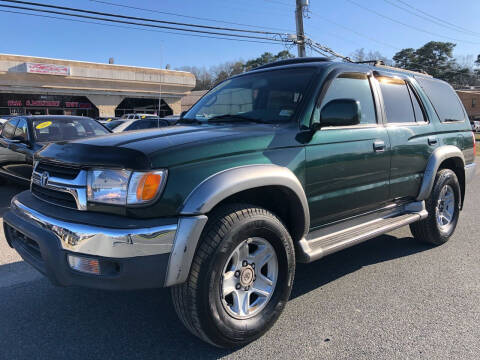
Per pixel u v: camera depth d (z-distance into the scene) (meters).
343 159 3.26
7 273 3.95
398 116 4.07
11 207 2.93
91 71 33.31
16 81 30.27
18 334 2.85
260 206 2.99
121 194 2.30
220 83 4.30
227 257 2.47
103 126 8.20
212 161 2.50
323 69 3.42
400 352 2.62
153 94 37.12
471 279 3.81
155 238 2.25
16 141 7.06
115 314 3.14
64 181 2.51
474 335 2.82
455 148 4.75
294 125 3.04
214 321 2.44
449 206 4.89
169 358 2.57
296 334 2.85
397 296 3.45
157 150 2.38
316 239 3.25
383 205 3.95
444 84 5.21
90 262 2.27
